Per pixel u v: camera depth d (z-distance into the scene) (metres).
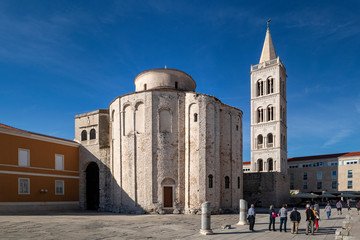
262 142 73.94
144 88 43.56
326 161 90.12
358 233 21.34
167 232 22.81
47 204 39.44
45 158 40.06
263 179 53.16
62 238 19.03
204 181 36.84
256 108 75.56
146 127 37.69
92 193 45.19
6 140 35.19
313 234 22.73
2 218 27.77
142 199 36.50
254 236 21.70
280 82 74.06
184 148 38.16
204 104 38.53
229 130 43.44
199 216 33.81
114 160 40.50
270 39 79.44
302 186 94.00
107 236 20.31
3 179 34.31
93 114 45.38
